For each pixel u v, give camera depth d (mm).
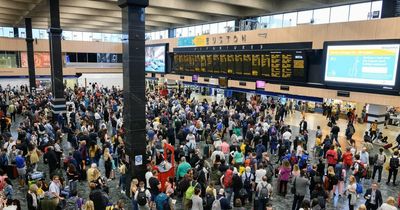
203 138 14148
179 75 24172
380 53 11859
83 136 11359
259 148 10586
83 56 34375
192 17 24828
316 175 8445
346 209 8461
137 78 9133
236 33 18625
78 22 30781
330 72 13719
